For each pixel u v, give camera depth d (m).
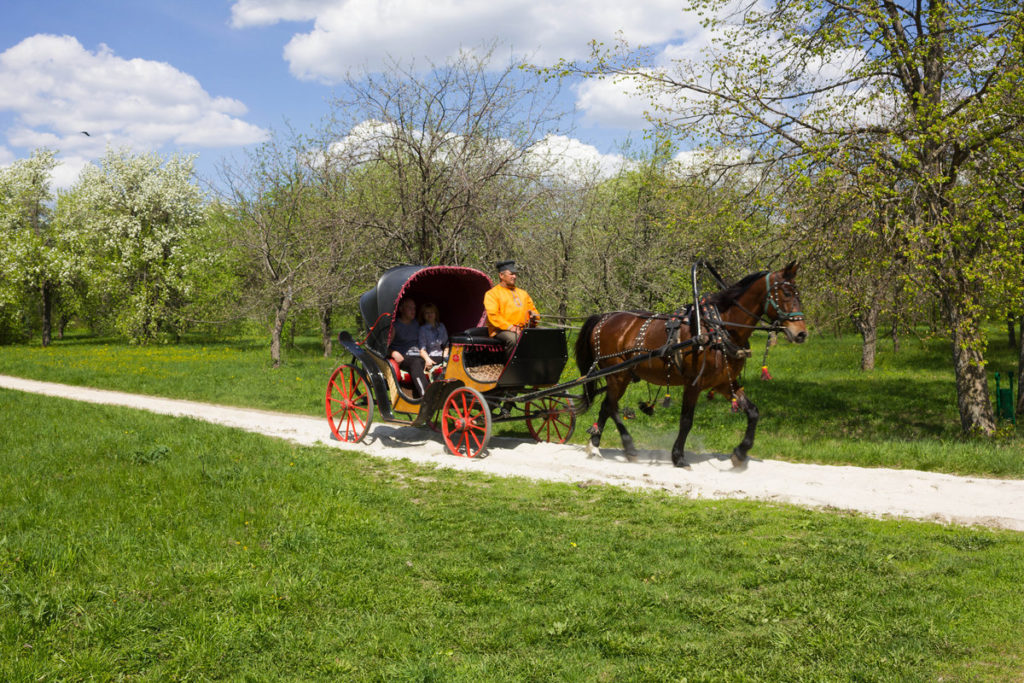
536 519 7.23
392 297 10.77
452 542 6.55
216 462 9.47
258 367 25.48
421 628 4.73
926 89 12.52
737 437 12.41
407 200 17.16
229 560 5.80
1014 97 10.71
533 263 16.89
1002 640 4.31
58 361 28.77
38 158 50.12
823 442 11.80
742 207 13.53
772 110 13.13
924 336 12.59
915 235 10.81
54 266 41.34
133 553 5.88
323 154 18.16
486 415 10.16
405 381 11.36
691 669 4.11
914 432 14.31
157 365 26.73
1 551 5.71
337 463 10.31
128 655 4.30
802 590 5.20
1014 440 12.43
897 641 4.34
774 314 8.61
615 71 13.83
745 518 7.13
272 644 4.49
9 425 12.27
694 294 9.11
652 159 22.23
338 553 6.12
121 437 11.09
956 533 6.52
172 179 44.16
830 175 11.21
